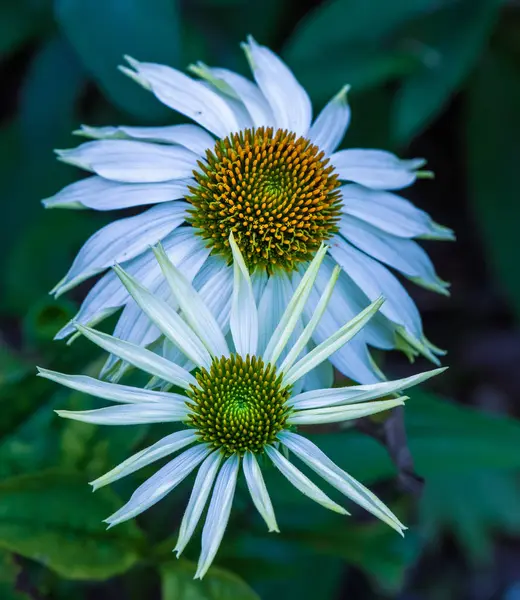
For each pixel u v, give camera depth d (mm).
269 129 504
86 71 623
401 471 505
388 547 572
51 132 623
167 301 483
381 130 618
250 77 608
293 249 495
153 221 490
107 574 511
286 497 507
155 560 521
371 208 507
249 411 465
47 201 490
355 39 587
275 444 468
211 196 495
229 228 492
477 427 516
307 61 585
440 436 515
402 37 589
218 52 615
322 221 500
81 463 519
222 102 505
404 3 589
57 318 519
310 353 469
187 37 595
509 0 625
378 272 500
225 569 541
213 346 470
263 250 494
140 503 457
